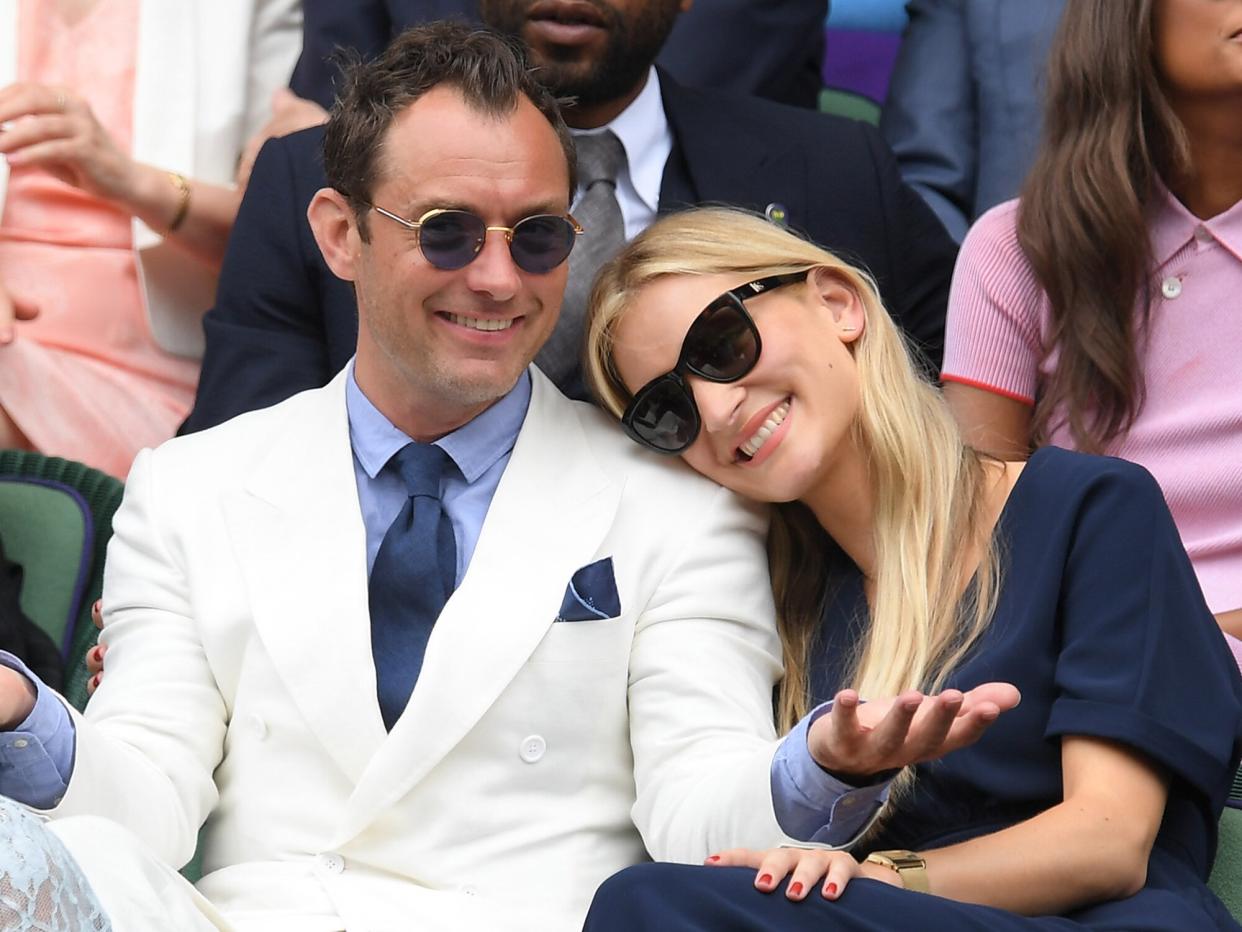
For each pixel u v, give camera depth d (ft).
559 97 46.55
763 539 38.50
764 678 36.94
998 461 38.58
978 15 56.65
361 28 55.57
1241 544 40.93
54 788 32.27
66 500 44.09
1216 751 32.50
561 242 35.42
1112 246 41.70
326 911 33.94
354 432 37.29
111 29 53.57
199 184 50.90
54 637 42.60
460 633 34.94
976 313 43.96
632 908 29.30
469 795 34.78
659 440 37.65
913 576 36.14
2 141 48.78
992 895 30.94
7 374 49.47
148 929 27.81
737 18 55.88
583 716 35.47
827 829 31.53
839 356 37.50
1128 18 41.47
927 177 56.65
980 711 28.45
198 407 46.03
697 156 47.39
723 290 37.11
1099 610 33.40
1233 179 41.55
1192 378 41.70
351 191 35.88
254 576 35.65
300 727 35.09
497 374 35.65
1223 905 32.73
